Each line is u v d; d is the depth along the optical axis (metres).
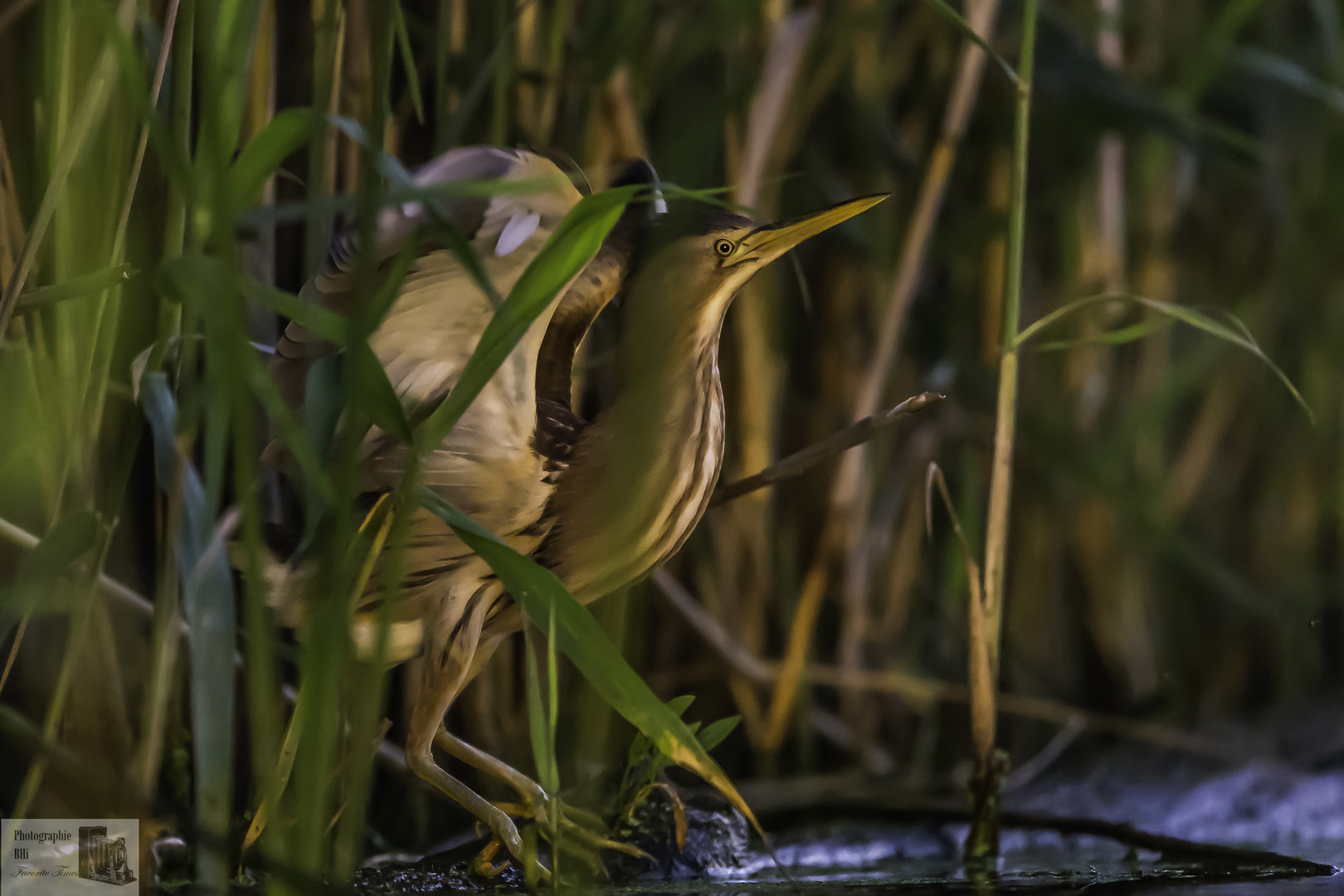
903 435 7.14
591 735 6.85
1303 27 7.25
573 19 7.00
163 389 6.79
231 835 6.85
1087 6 7.16
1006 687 7.16
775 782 7.06
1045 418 7.11
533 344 6.84
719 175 7.06
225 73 6.79
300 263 6.96
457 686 6.86
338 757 6.86
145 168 6.88
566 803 6.88
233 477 6.93
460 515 6.77
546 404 6.89
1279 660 7.25
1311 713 7.17
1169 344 7.23
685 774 7.04
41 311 6.85
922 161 7.12
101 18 6.73
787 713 7.06
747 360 7.06
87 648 6.85
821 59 7.09
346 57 6.94
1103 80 7.07
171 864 6.86
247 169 6.77
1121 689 7.20
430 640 6.86
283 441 6.84
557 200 6.81
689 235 6.89
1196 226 7.26
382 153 6.76
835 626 7.14
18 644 6.81
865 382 7.05
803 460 6.89
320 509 6.77
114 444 6.89
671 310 6.89
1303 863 6.88
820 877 6.89
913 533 7.14
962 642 7.16
